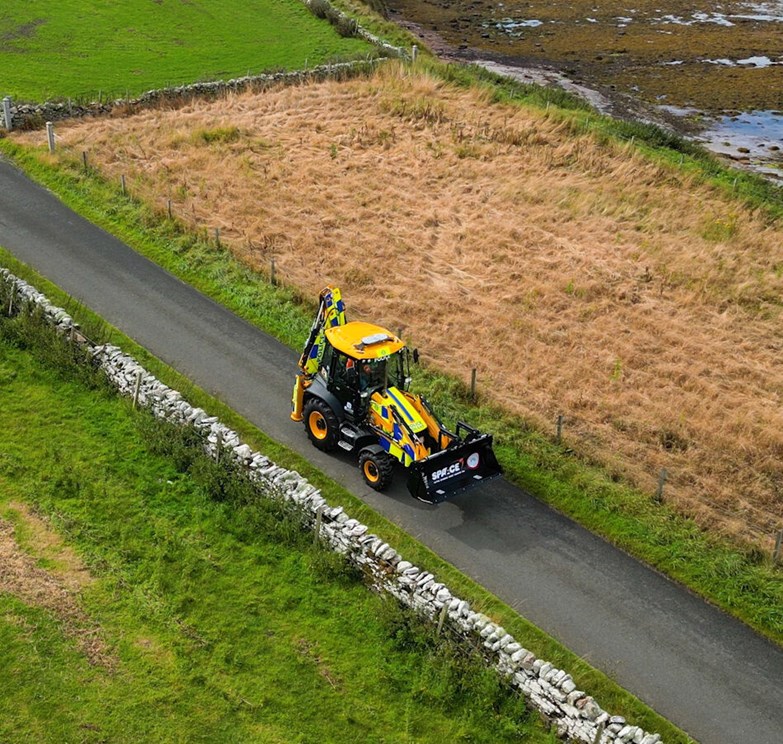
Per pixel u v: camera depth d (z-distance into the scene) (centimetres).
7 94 4053
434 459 1933
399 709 1578
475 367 2541
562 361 2605
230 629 1694
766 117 5328
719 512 2083
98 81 4394
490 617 1745
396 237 3219
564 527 2017
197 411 2142
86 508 1925
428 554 1886
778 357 2731
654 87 5788
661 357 2670
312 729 1532
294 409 2228
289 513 1905
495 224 3375
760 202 3738
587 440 2286
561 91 4978
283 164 3666
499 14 7494
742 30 7138
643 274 3119
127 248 3008
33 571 1756
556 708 1535
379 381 2064
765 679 1692
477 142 4022
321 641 1688
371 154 3847
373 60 4841
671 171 3894
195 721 1523
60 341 2359
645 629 1775
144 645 1642
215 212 3262
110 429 2161
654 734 1505
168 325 2630
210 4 5750
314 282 2884
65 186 3303
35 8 5228
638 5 7825
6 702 1515
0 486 1956
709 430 2339
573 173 3847
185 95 4231
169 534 1880
